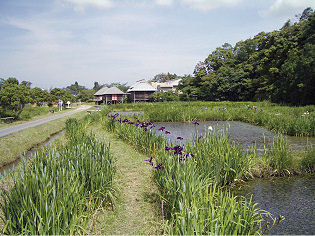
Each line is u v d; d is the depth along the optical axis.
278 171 6.43
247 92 44.44
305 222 4.12
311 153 6.77
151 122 8.90
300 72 28.45
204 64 54.69
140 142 8.85
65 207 3.33
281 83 32.56
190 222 2.81
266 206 4.74
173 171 4.31
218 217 2.97
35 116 25.53
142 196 5.05
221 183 5.35
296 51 32.53
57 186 3.67
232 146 6.17
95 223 3.98
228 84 46.03
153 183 5.75
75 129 11.86
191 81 55.69
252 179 6.18
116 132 12.31
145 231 3.71
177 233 2.88
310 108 19.28
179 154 4.69
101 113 20.50
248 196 5.18
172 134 12.68
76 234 3.52
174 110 20.31
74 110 39.12
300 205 4.75
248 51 54.59
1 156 8.39
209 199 3.53
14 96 19.73
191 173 4.07
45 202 3.09
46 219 2.95
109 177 4.94
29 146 10.80
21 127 15.64
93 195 4.23
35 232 2.86
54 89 47.88
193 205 3.17
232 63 52.56
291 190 5.48
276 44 37.62
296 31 35.28
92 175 4.32
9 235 3.08
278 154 6.68
